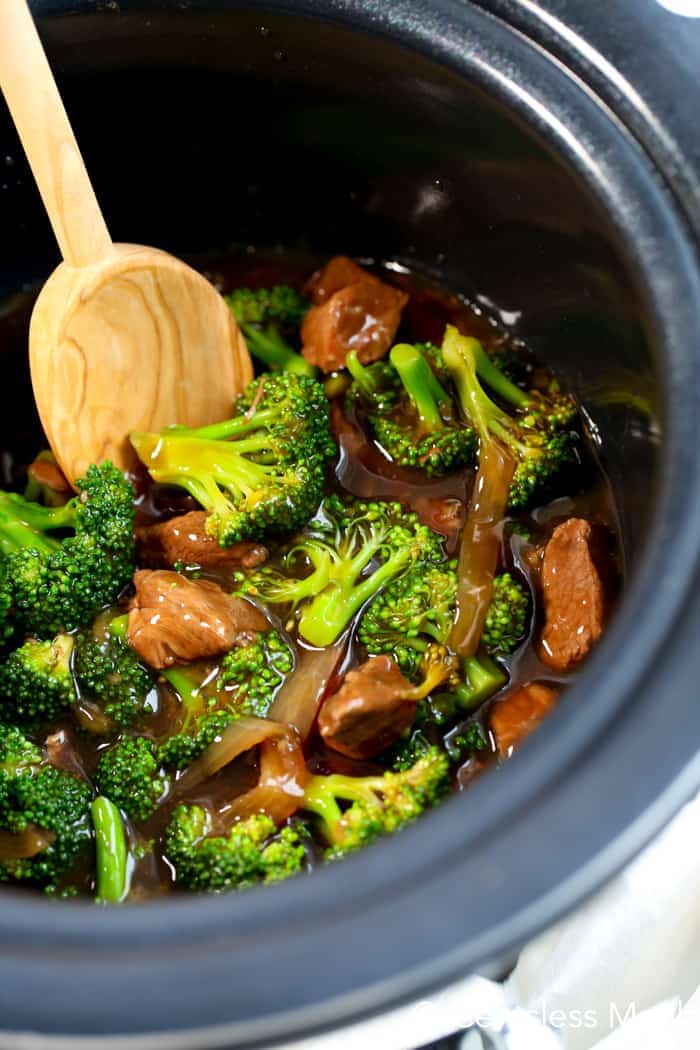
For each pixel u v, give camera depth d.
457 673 0.54
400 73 0.55
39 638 0.54
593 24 0.52
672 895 0.54
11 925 0.43
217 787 0.53
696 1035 0.56
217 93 0.58
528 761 0.44
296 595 0.55
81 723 0.54
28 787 0.51
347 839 0.51
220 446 0.57
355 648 0.55
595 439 0.58
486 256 0.60
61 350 0.55
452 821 0.44
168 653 0.54
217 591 0.55
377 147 0.59
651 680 0.45
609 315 0.55
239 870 0.50
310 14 0.54
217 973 0.42
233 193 0.62
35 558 0.54
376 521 0.56
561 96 0.52
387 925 0.43
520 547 0.56
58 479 0.58
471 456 0.57
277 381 0.58
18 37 0.51
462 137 0.56
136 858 0.52
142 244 0.64
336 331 0.60
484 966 0.42
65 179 0.53
